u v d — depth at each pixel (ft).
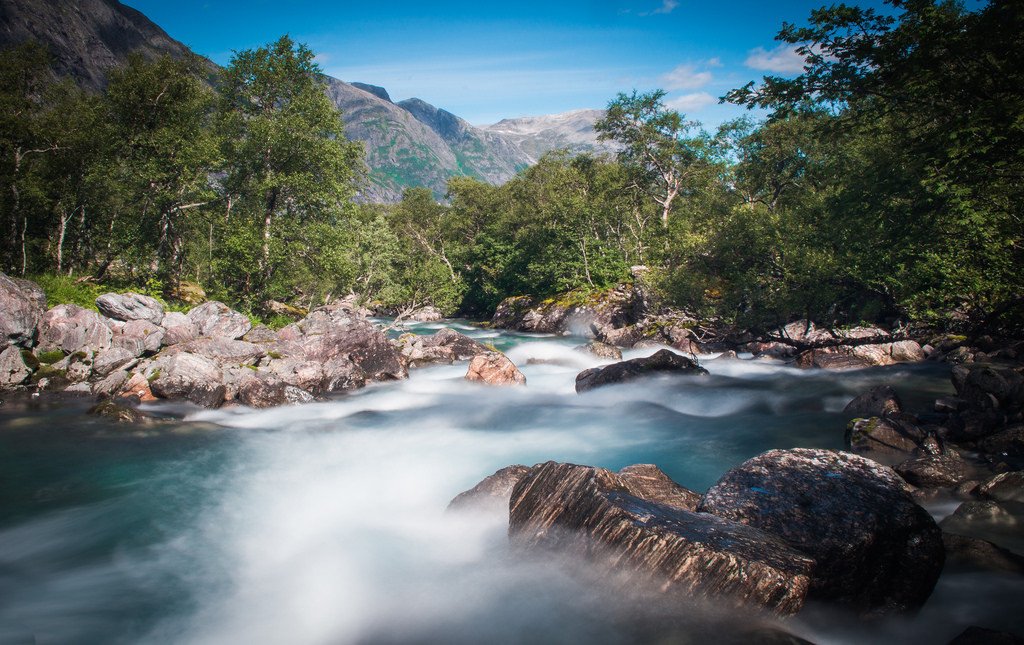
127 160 113.19
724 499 22.56
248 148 110.83
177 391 59.62
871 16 35.50
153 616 22.97
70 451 44.98
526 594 21.01
